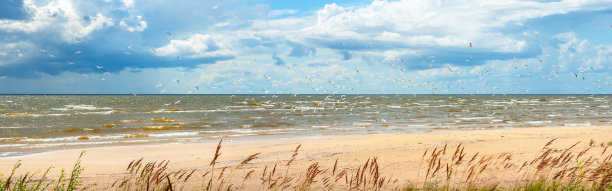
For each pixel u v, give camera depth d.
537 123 43.16
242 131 34.94
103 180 11.62
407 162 14.65
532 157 13.72
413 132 34.47
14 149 23.38
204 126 40.09
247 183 10.50
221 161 17.98
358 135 30.88
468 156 15.33
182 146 24.66
